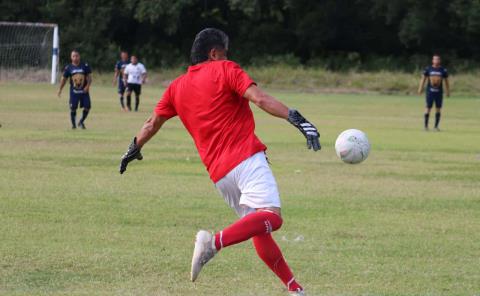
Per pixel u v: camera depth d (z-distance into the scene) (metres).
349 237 24.23
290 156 47.34
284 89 146.62
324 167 42.22
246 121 16.06
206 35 16.44
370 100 119.62
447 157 48.31
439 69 69.06
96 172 38.06
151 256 21.16
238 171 15.73
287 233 24.72
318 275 19.48
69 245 22.25
